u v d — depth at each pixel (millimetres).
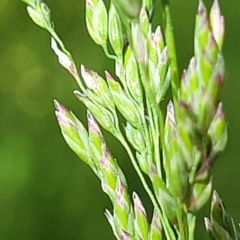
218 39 55
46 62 239
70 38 231
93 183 221
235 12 219
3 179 222
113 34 62
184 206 56
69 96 232
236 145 212
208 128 55
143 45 55
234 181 209
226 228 60
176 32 220
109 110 63
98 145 63
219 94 55
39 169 224
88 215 219
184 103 54
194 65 55
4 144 228
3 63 240
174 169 55
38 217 220
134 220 61
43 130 230
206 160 55
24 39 242
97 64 226
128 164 208
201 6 55
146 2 58
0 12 243
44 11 65
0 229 219
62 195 222
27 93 235
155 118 60
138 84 61
